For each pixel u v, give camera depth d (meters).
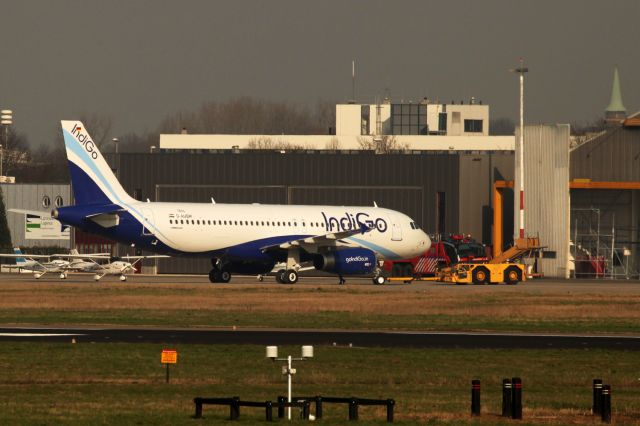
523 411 104.06
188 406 104.75
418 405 106.75
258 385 119.56
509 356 145.75
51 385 118.06
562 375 129.38
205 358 139.75
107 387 116.94
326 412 103.12
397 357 143.12
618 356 147.25
